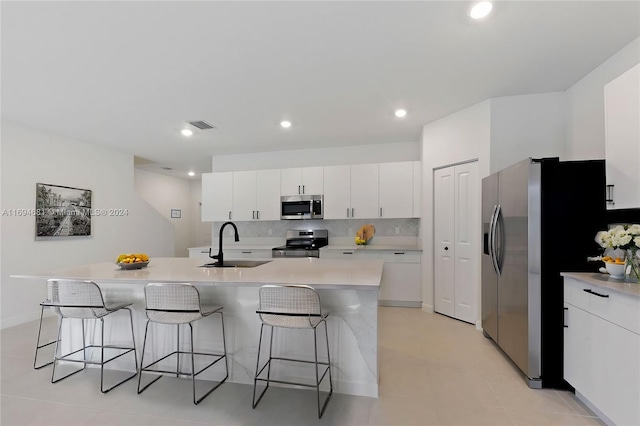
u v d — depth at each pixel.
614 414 1.70
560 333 2.22
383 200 4.74
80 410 2.01
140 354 2.59
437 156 3.95
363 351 2.18
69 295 2.26
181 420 1.91
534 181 2.26
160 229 5.95
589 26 2.07
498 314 2.82
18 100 3.13
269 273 2.35
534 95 3.14
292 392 2.23
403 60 2.49
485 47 2.31
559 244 2.23
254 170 5.49
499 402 2.06
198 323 2.47
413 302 4.39
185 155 5.71
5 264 3.63
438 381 2.35
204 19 1.94
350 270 2.47
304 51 2.34
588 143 2.74
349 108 3.52
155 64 2.49
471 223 3.57
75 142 4.49
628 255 1.85
